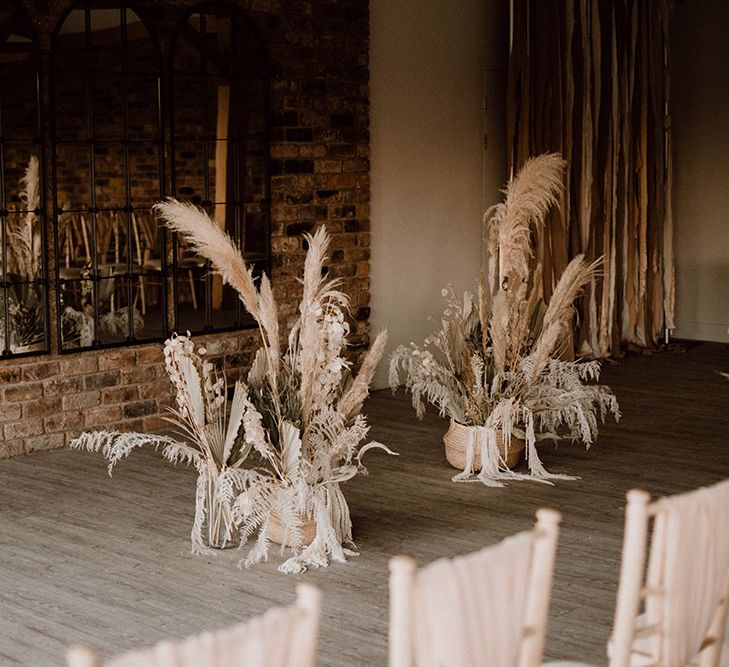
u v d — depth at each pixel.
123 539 4.62
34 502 5.17
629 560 2.06
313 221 7.45
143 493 5.32
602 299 9.16
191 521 4.87
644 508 2.03
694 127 10.14
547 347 5.35
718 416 7.07
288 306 7.34
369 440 6.41
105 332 6.93
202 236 4.13
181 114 10.44
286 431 4.25
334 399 4.55
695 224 10.20
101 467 5.82
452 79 8.38
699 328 10.25
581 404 5.62
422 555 4.44
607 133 9.12
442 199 8.38
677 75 10.20
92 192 6.38
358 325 7.82
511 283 5.62
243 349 7.11
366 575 4.21
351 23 7.56
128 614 3.82
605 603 3.91
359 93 7.66
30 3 5.95
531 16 8.52
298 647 1.57
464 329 5.78
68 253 9.80
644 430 6.67
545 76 8.56
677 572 2.07
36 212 6.11
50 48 6.04
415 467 5.80
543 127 8.60
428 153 8.24
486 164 8.73
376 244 7.90
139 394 6.57
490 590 1.78
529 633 1.92
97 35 6.53
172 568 4.28
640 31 9.41
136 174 10.33
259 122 7.10
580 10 8.85
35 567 4.29
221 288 8.77
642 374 8.54
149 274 6.66
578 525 4.82
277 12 7.11
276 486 4.35
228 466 4.40
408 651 1.68
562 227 8.70
